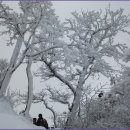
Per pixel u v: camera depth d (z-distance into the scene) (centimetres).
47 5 1733
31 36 1709
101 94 1794
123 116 1617
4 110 1538
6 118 1268
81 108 1716
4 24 1745
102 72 2444
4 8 1684
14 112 1609
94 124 1591
